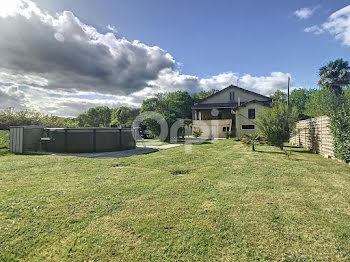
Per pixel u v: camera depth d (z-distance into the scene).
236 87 27.86
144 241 2.41
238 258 2.11
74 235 2.53
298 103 45.88
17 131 10.99
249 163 7.38
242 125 23.72
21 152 10.81
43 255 2.16
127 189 4.30
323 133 9.72
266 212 3.18
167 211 3.21
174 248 2.28
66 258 2.11
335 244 2.36
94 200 3.67
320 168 6.53
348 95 24.89
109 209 3.29
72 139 10.73
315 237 2.49
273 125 11.34
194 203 3.53
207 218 2.97
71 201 3.62
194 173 5.84
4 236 2.50
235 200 3.68
